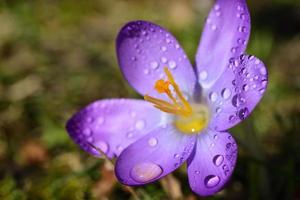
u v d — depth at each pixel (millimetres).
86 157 289
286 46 366
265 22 389
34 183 276
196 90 232
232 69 215
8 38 379
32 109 323
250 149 241
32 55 368
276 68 348
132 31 233
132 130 232
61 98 331
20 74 352
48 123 311
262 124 302
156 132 228
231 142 202
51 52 372
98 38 387
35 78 347
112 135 231
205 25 230
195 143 217
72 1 417
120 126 232
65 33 391
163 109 224
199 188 199
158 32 234
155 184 261
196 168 208
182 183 262
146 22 233
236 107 207
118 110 233
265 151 283
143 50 235
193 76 233
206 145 214
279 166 254
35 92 334
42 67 357
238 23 219
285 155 275
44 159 293
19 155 297
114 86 341
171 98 226
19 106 325
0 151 299
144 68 236
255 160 241
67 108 325
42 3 414
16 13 398
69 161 288
